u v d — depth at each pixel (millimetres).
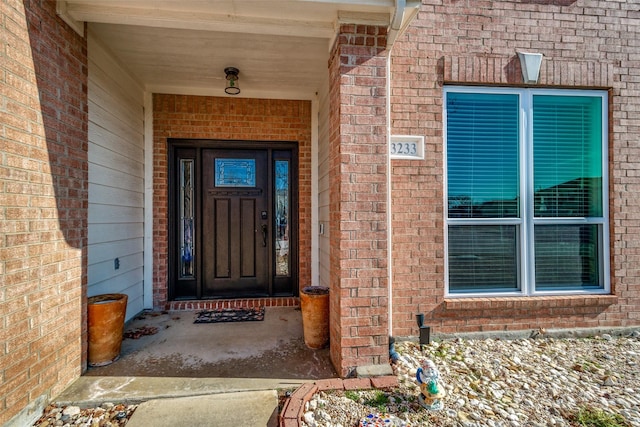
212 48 3330
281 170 4730
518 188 3570
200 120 4426
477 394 2473
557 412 2281
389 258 3260
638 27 3635
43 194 2268
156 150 4348
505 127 3559
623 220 3611
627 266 3609
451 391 2488
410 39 3383
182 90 4332
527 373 2779
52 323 2309
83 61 2799
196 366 2760
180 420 2104
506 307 3447
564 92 3607
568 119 3629
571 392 2518
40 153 2250
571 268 3639
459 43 3439
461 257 3529
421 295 3383
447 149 3506
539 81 3490
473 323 3443
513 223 3557
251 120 4539
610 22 3592
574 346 3309
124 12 2537
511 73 3463
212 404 2268
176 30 2992
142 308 4254
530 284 3562
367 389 2441
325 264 4082
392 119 3365
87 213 2797
